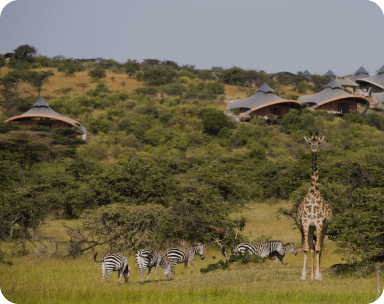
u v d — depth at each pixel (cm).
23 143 4653
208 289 976
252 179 3638
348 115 8188
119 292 983
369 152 3117
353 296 873
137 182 2261
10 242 2173
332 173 3006
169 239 1919
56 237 2256
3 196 1994
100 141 6800
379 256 1173
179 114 8488
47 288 1017
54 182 3459
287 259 1645
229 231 1964
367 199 1286
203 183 2494
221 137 7381
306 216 1035
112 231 1845
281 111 9375
